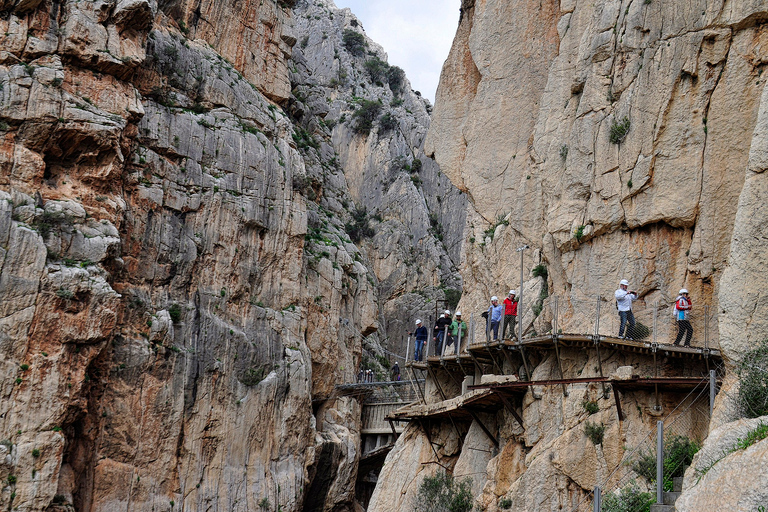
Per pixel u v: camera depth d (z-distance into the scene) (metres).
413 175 93.50
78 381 36.44
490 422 25.91
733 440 13.52
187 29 51.25
